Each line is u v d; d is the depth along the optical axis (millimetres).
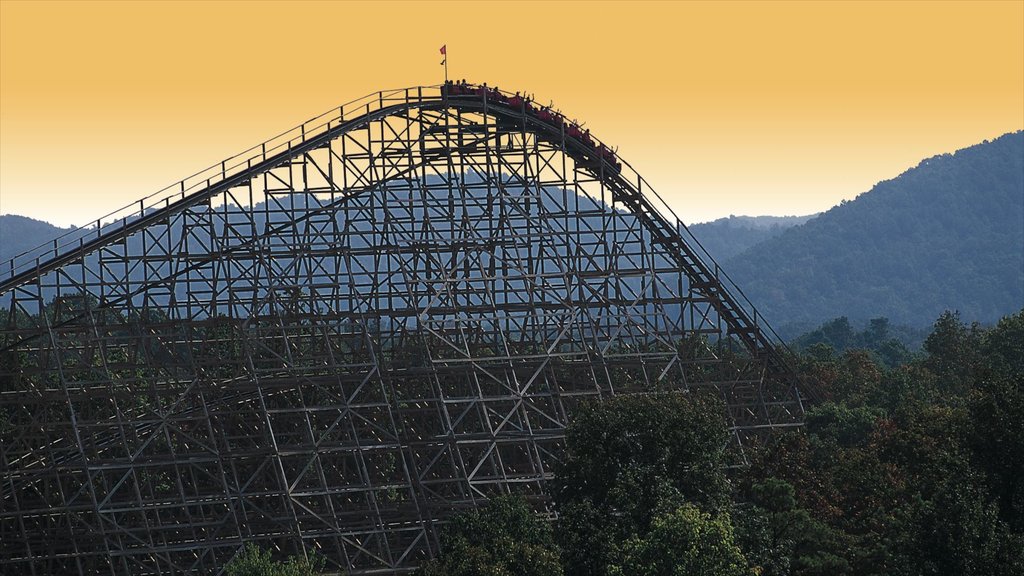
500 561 195625
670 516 191375
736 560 190375
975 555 196125
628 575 193000
